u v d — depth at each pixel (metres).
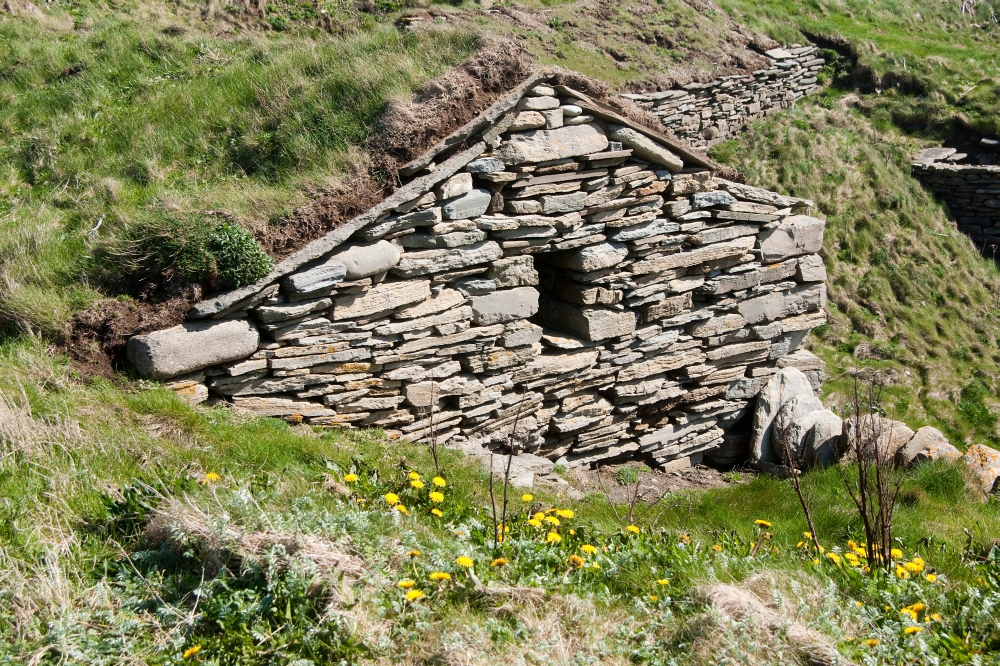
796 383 12.16
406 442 8.81
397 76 9.44
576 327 10.42
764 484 9.77
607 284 10.37
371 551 5.24
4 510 5.37
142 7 14.29
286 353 8.20
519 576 5.33
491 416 9.91
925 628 5.11
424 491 6.42
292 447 7.27
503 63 9.48
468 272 9.26
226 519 5.06
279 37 14.02
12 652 4.34
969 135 19.22
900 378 14.28
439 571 5.18
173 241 7.83
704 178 10.80
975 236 17.84
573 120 9.70
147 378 7.45
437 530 5.92
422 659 4.60
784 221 11.89
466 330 9.37
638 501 9.33
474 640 4.65
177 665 4.41
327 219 8.35
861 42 20.45
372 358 8.78
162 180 9.34
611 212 10.16
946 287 16.39
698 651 4.74
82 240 8.52
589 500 8.90
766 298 11.89
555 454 10.66
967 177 17.70
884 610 5.32
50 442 6.11
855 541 7.29
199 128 9.93
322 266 8.12
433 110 9.00
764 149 16.95
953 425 13.80
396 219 8.61
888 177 17.62
